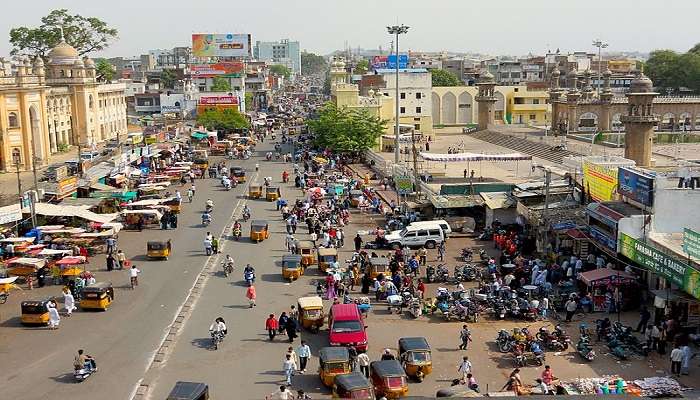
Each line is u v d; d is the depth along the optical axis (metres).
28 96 77.00
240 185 73.38
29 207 49.47
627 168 38.88
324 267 41.38
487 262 41.97
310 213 55.22
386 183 69.56
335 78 130.25
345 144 88.19
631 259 32.84
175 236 51.16
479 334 31.38
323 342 30.83
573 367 27.44
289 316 31.64
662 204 34.12
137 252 46.59
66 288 34.91
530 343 28.38
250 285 38.19
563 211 43.06
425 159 68.19
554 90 112.88
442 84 168.62
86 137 96.19
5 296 36.75
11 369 27.89
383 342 30.44
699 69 146.75
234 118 119.00
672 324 29.12
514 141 99.38
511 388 24.27
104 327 32.69
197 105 134.00
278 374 27.36
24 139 76.81
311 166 83.50
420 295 35.66
